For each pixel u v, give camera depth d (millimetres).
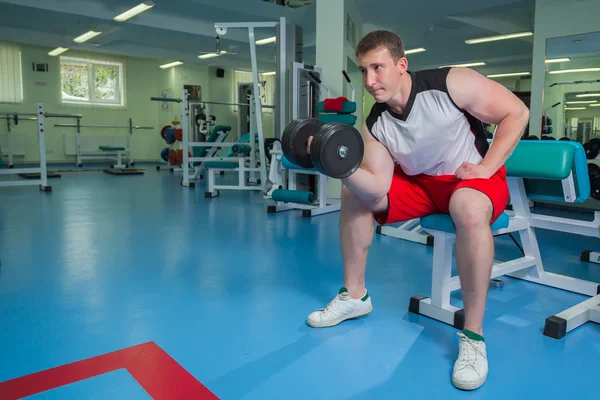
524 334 1425
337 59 4430
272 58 9750
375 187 1305
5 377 1128
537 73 4766
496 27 6824
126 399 1042
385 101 1239
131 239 2631
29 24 7242
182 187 5328
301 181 3891
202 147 6277
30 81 8688
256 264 2148
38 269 2018
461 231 1182
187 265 2119
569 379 1152
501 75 10172
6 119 8203
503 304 1691
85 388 1083
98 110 9578
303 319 1514
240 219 3309
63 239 2602
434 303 1533
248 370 1178
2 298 1667
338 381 1131
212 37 7789
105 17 6602
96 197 4383
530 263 1909
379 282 1923
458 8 5977
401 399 1058
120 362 1211
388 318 1538
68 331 1396
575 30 4508
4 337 1350
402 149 1323
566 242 2705
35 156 8906
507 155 1187
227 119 10656
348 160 1196
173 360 1225
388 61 1181
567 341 1375
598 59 4453
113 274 1966
